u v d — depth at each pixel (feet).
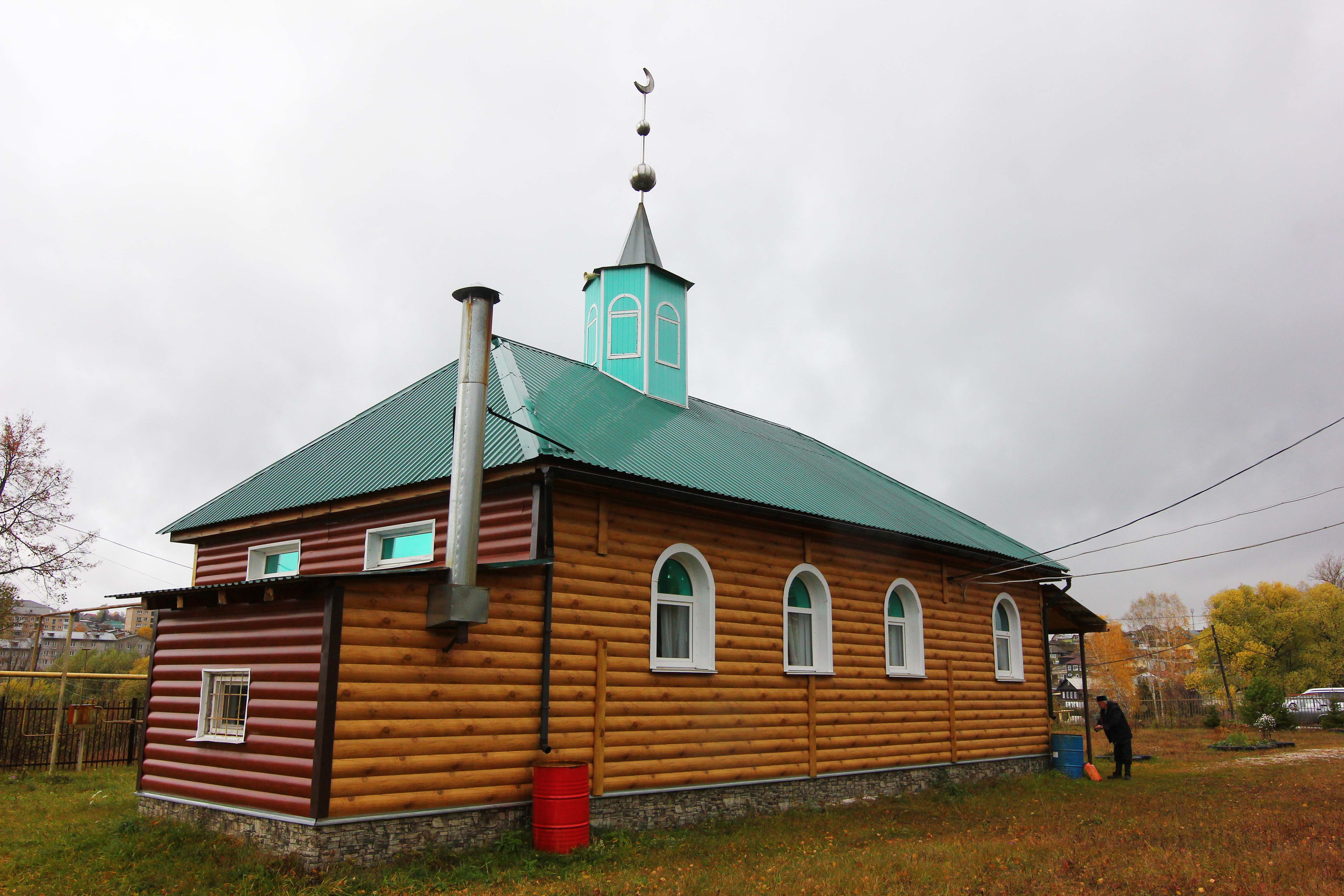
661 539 39.06
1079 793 52.42
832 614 47.29
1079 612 68.80
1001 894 25.13
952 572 57.47
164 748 34.76
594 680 35.22
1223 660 191.62
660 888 25.90
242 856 28.14
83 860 29.48
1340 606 198.39
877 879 26.96
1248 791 52.24
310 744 27.91
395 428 46.73
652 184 61.62
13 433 97.91
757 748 41.63
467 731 30.89
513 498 35.63
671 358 57.52
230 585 30.60
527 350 51.96
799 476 51.57
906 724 51.13
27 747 55.88
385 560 40.83
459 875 27.45
